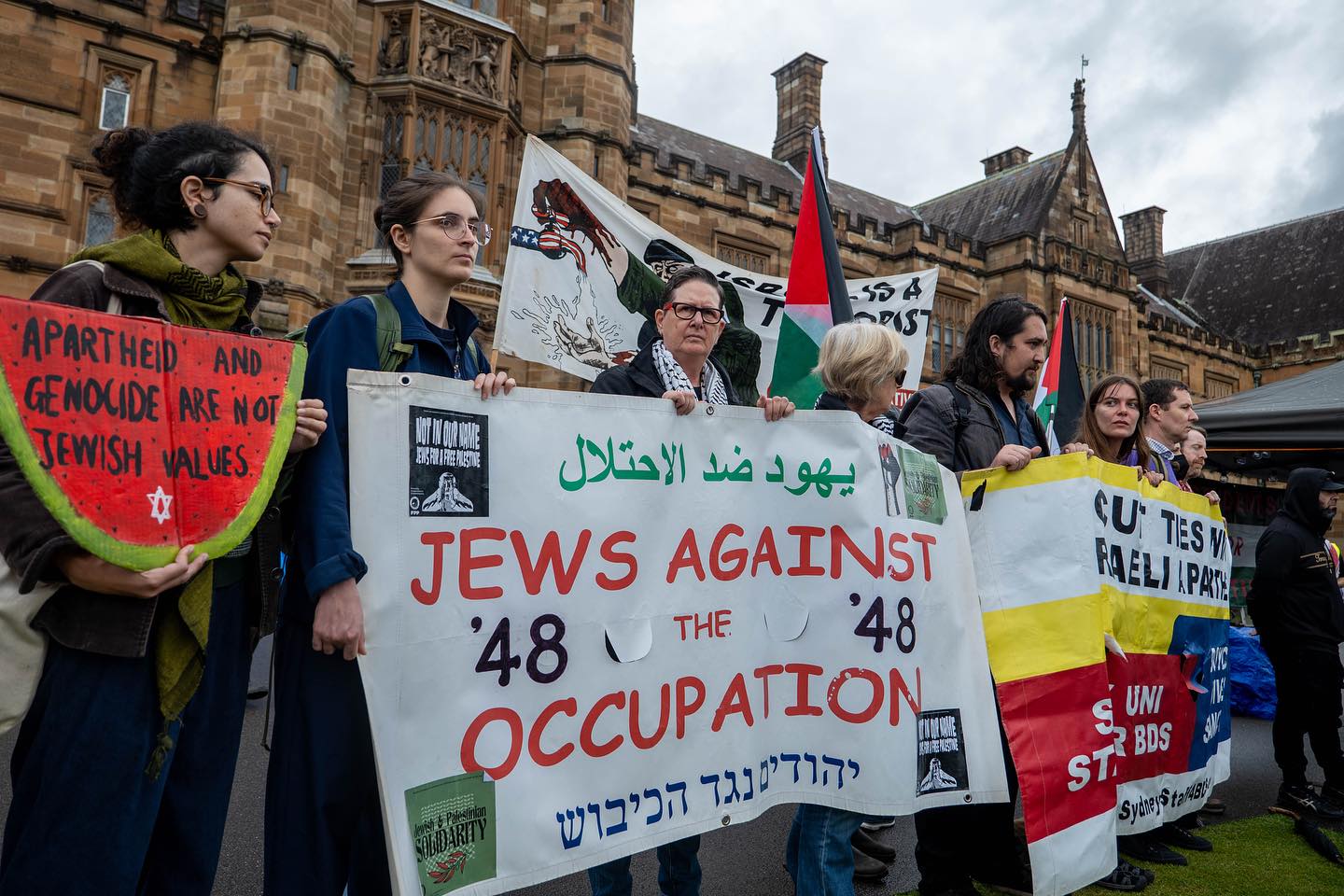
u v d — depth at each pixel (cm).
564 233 526
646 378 291
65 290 160
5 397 137
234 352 174
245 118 1534
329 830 187
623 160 1934
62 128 1541
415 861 178
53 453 142
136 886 171
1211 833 425
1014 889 331
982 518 305
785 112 3089
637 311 545
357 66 1681
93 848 153
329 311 214
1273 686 735
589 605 218
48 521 142
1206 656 371
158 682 162
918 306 670
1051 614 297
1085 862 279
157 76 1612
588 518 221
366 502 185
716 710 236
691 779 228
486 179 1738
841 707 254
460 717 192
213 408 167
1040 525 304
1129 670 322
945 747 265
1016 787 335
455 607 195
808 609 257
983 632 286
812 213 502
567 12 1895
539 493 213
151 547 152
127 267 168
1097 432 376
